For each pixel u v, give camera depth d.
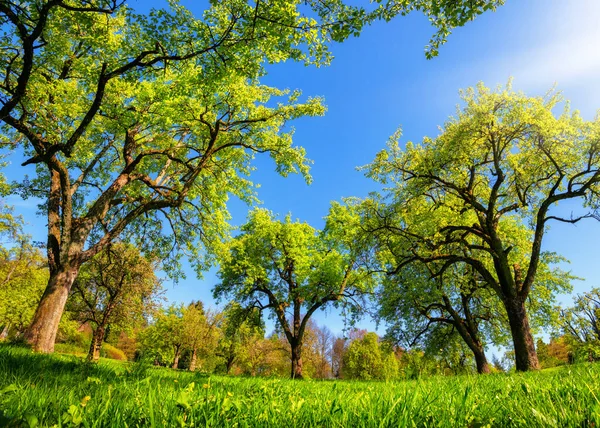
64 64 13.41
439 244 16.22
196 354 45.00
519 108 14.30
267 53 9.41
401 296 21.84
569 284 20.25
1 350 5.54
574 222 14.68
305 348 50.28
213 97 14.12
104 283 24.39
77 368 4.32
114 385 2.80
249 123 16.27
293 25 8.14
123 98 14.06
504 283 15.40
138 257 24.38
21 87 8.98
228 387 3.30
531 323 21.14
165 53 9.75
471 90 15.73
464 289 19.88
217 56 9.57
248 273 26.62
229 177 18.23
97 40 10.28
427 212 16.94
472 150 16.00
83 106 13.21
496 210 18.53
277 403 2.17
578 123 14.76
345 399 2.40
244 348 45.66
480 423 1.62
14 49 10.65
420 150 17.09
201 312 45.16
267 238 28.66
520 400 2.23
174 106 13.65
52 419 1.75
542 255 19.84
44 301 11.52
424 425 1.68
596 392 2.14
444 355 24.41
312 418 1.85
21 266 33.16
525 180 16.36
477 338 22.38
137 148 17.05
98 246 13.44
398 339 25.02
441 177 17.47
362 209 18.41
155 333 42.94
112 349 49.91
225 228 19.12
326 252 28.92
